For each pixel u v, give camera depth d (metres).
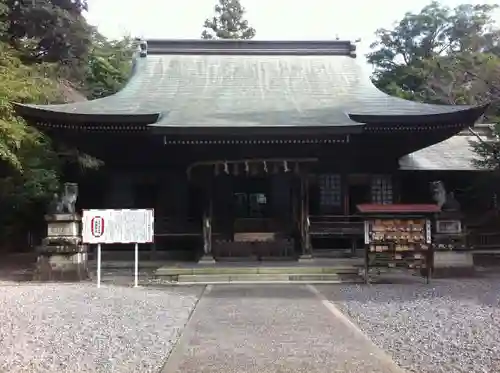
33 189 24.42
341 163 25.02
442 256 17.75
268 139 20.83
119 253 23.83
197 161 22.55
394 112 22.47
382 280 16.84
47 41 33.69
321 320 10.02
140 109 22.92
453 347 7.79
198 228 23.72
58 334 8.85
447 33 55.34
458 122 21.86
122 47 48.50
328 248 24.88
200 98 25.53
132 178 25.12
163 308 11.64
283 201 25.03
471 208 26.80
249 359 7.14
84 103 23.48
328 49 30.77
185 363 6.98
